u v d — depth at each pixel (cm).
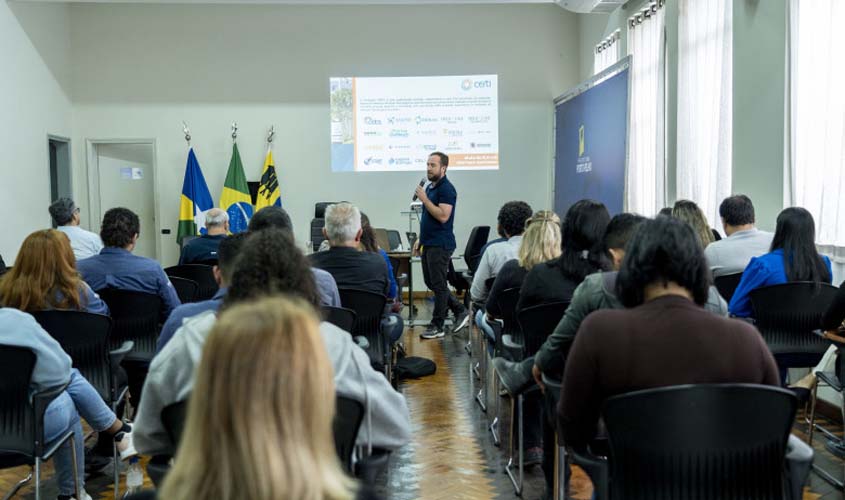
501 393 439
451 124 867
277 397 80
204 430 80
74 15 850
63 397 250
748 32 476
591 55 834
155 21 855
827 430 369
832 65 390
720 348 151
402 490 300
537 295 269
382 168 865
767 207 458
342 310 272
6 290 277
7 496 292
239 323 83
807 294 309
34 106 753
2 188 680
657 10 632
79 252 498
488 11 872
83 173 860
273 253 153
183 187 845
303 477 78
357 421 151
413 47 866
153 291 341
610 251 213
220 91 863
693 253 156
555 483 250
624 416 146
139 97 859
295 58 863
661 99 624
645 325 154
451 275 677
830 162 392
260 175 870
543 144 884
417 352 562
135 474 302
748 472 150
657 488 150
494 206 881
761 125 463
